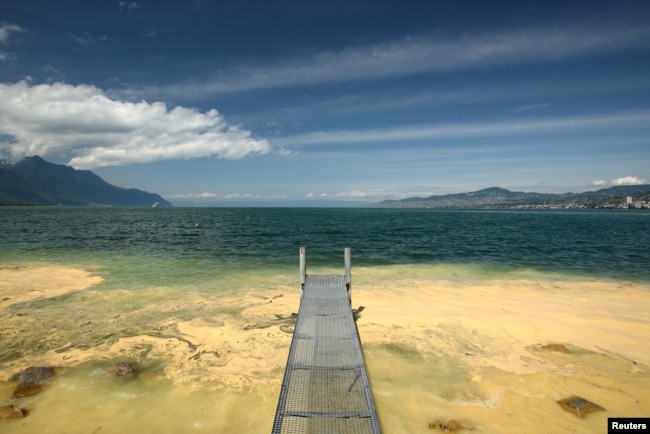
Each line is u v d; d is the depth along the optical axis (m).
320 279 12.05
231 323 10.77
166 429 5.88
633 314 11.95
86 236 35.69
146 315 11.34
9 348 8.74
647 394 6.98
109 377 7.41
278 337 9.75
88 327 10.22
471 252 27.52
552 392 7.04
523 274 19.12
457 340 9.63
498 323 10.86
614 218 96.94
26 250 25.23
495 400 6.78
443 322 10.95
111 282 15.73
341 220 82.62
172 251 25.92
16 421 5.94
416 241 35.25
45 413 6.19
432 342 9.48
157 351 8.73
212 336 9.72
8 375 7.45
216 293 14.20
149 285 15.28
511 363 8.30
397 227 57.22
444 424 6.00
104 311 11.66
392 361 8.37
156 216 95.25
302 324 8.87
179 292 14.22
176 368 7.91
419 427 5.96
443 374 7.76
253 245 30.44
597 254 26.53
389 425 6.00
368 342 9.45
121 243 30.31
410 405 6.59
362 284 16.55
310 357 7.38
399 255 25.78
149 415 6.23
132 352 8.64
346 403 6.01
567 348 9.16
